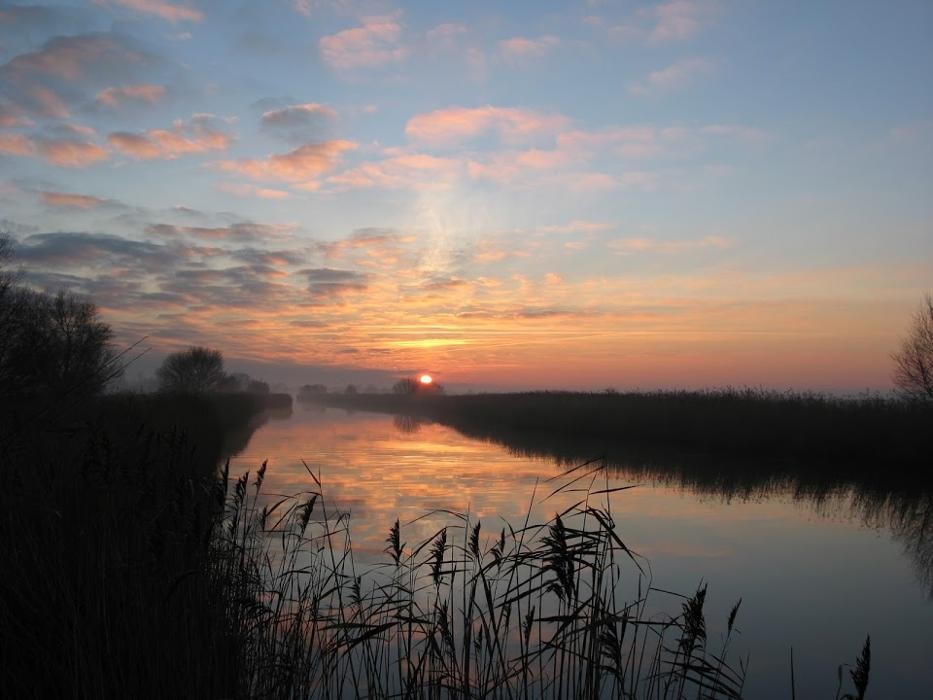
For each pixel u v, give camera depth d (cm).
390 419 5622
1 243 1517
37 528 470
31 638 381
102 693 339
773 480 1803
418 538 1005
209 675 380
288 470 1811
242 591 481
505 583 754
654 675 438
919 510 1448
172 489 502
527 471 1872
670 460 2166
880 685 586
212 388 6078
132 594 402
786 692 557
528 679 510
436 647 418
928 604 805
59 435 641
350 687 484
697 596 391
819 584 881
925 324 2428
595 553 404
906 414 2155
